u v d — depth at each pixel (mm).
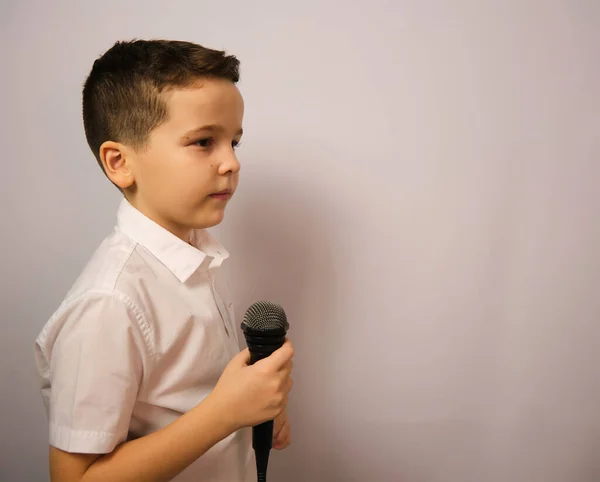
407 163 829
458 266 867
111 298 500
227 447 619
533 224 849
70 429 466
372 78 802
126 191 596
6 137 836
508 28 787
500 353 899
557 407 914
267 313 550
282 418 768
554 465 933
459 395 918
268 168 833
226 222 860
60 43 799
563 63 795
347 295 882
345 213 848
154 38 794
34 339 910
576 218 845
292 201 846
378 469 951
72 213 861
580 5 778
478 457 938
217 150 547
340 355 908
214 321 613
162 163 532
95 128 593
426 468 947
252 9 781
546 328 887
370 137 820
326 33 788
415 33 789
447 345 899
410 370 910
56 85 813
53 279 888
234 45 792
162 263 584
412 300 882
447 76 801
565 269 864
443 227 852
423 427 933
